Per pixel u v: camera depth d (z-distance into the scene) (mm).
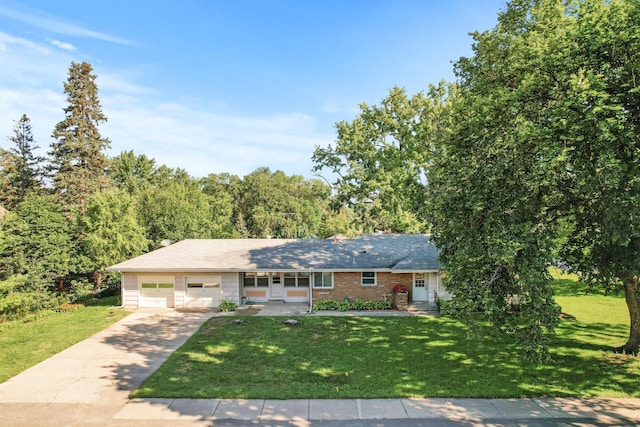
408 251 26469
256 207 63406
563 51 10578
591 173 10180
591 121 9727
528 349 10078
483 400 11844
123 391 12648
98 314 23078
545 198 12211
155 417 10969
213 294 24500
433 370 14031
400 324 20031
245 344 17062
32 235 25219
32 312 23328
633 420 10570
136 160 66375
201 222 42469
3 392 12641
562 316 21016
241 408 11445
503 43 16109
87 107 44688
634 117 10531
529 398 11922
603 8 10891
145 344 17359
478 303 10594
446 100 28047
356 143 33469
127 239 29578
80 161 44469
